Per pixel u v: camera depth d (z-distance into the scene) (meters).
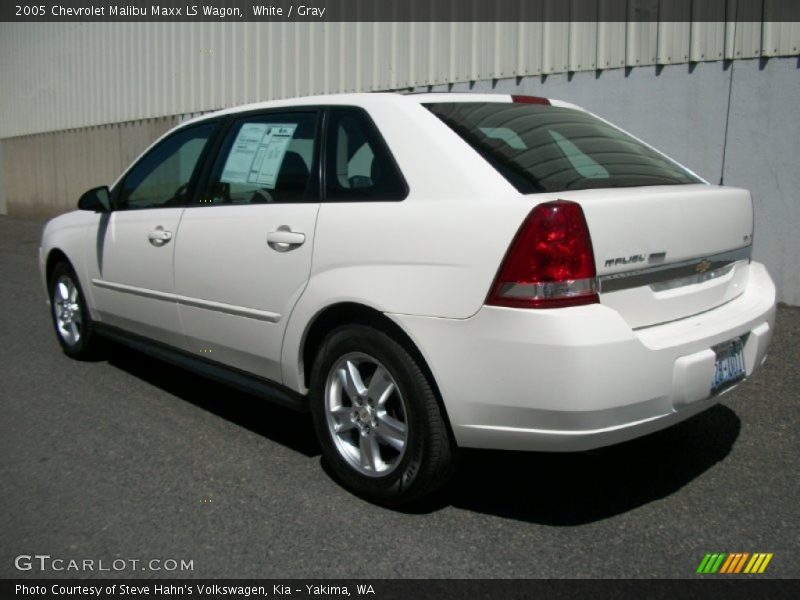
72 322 5.74
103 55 15.20
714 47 6.87
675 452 4.04
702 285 3.38
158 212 4.65
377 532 3.28
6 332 6.74
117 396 5.01
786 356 5.51
